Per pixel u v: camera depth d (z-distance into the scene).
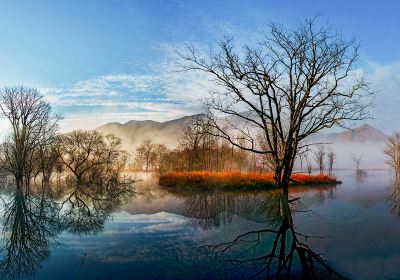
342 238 13.66
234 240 13.48
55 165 64.31
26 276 10.07
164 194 34.50
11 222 21.31
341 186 42.47
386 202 25.47
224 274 9.52
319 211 20.89
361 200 26.75
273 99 28.03
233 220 18.11
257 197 28.33
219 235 14.44
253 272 9.66
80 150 60.66
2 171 66.31
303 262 10.55
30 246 14.23
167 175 47.03
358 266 10.06
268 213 20.25
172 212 21.67
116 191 42.78
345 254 11.38
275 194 29.83
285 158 28.95
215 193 32.22
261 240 13.42
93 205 28.70
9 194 46.41
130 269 10.12
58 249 13.00
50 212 25.86
